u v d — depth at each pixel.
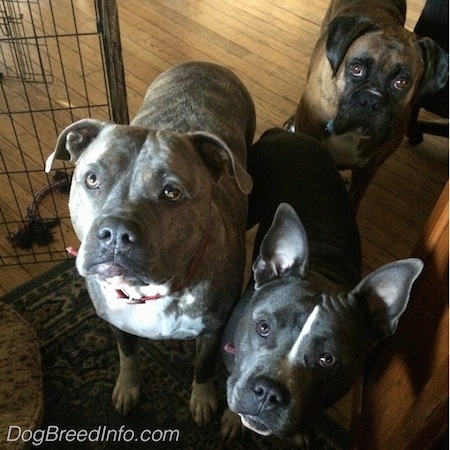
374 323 0.61
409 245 1.06
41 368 0.80
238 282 0.69
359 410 0.78
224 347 0.69
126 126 0.58
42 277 0.94
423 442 0.56
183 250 0.57
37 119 1.15
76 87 1.23
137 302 0.62
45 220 1.00
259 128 1.23
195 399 0.80
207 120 0.78
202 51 1.41
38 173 1.07
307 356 0.56
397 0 1.08
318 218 0.76
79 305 0.91
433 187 1.17
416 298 0.71
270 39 1.47
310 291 0.60
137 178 0.54
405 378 0.66
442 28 1.07
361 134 0.91
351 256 0.76
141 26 1.46
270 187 0.81
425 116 1.32
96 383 0.83
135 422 0.79
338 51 0.89
